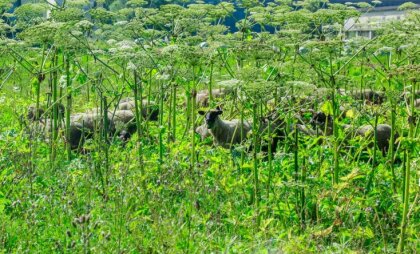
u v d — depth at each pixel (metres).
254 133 15.33
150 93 20.23
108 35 25.86
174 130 20.50
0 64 28.34
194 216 14.06
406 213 13.53
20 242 12.88
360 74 22.44
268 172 16.81
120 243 12.72
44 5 21.48
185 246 12.82
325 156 18.28
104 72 19.69
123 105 25.55
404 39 17.00
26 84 27.77
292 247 12.82
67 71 18.91
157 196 14.68
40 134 19.59
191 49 18.77
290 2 27.77
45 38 18.25
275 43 21.66
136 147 17.64
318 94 16.84
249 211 14.85
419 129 17.06
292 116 18.52
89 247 11.77
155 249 12.65
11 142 18.67
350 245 14.04
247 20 26.41
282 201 15.44
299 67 18.36
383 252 13.66
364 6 24.58
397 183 16.55
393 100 16.08
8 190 15.23
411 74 14.23
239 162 17.78
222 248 13.17
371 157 18.16
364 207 15.00
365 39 22.19
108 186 15.21
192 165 16.17
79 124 22.52
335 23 26.81
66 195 14.73
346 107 20.34
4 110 24.78
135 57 17.58
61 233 13.41
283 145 20.67
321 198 14.67
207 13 25.19
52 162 18.09
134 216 13.73
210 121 22.31
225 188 15.55
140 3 25.11
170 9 23.62
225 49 22.25
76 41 18.03
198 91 29.23
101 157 16.95
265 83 14.78
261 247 13.03
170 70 19.73
